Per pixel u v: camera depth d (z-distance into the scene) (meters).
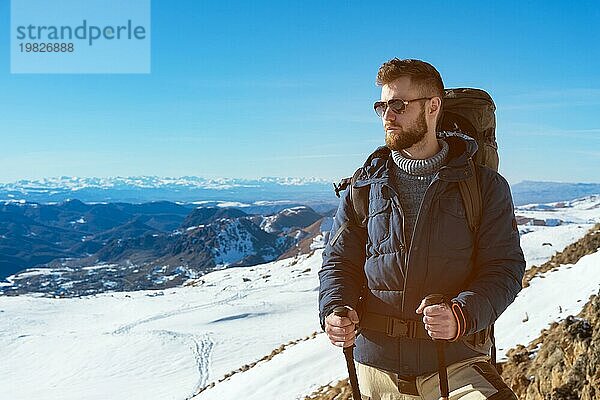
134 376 61.50
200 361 63.94
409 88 3.30
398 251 3.36
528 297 19.44
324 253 3.69
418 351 3.32
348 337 3.28
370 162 3.58
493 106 3.91
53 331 90.31
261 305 89.62
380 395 3.51
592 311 9.70
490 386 3.23
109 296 121.56
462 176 3.28
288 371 25.59
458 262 3.28
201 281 127.69
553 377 9.34
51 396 56.34
